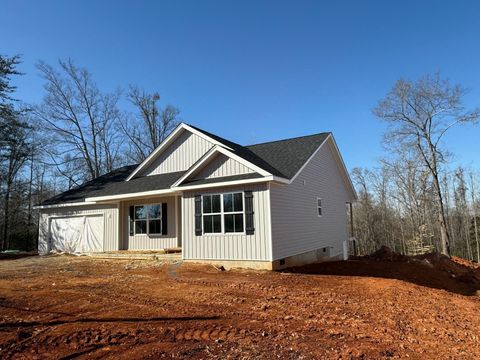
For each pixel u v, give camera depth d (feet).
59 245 71.77
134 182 64.03
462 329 23.07
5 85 91.76
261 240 43.11
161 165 64.13
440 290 37.65
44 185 123.44
